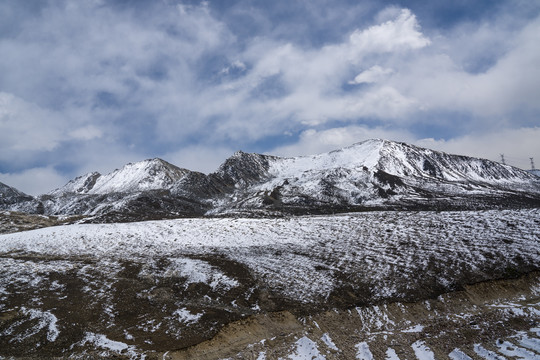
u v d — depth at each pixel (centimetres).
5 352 1825
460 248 3500
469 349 1845
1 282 2816
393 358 1794
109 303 2495
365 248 3772
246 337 2112
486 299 2622
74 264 3469
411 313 2433
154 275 3133
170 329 2134
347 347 1962
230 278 3042
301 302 2602
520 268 2991
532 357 1688
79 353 1823
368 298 2639
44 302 2464
